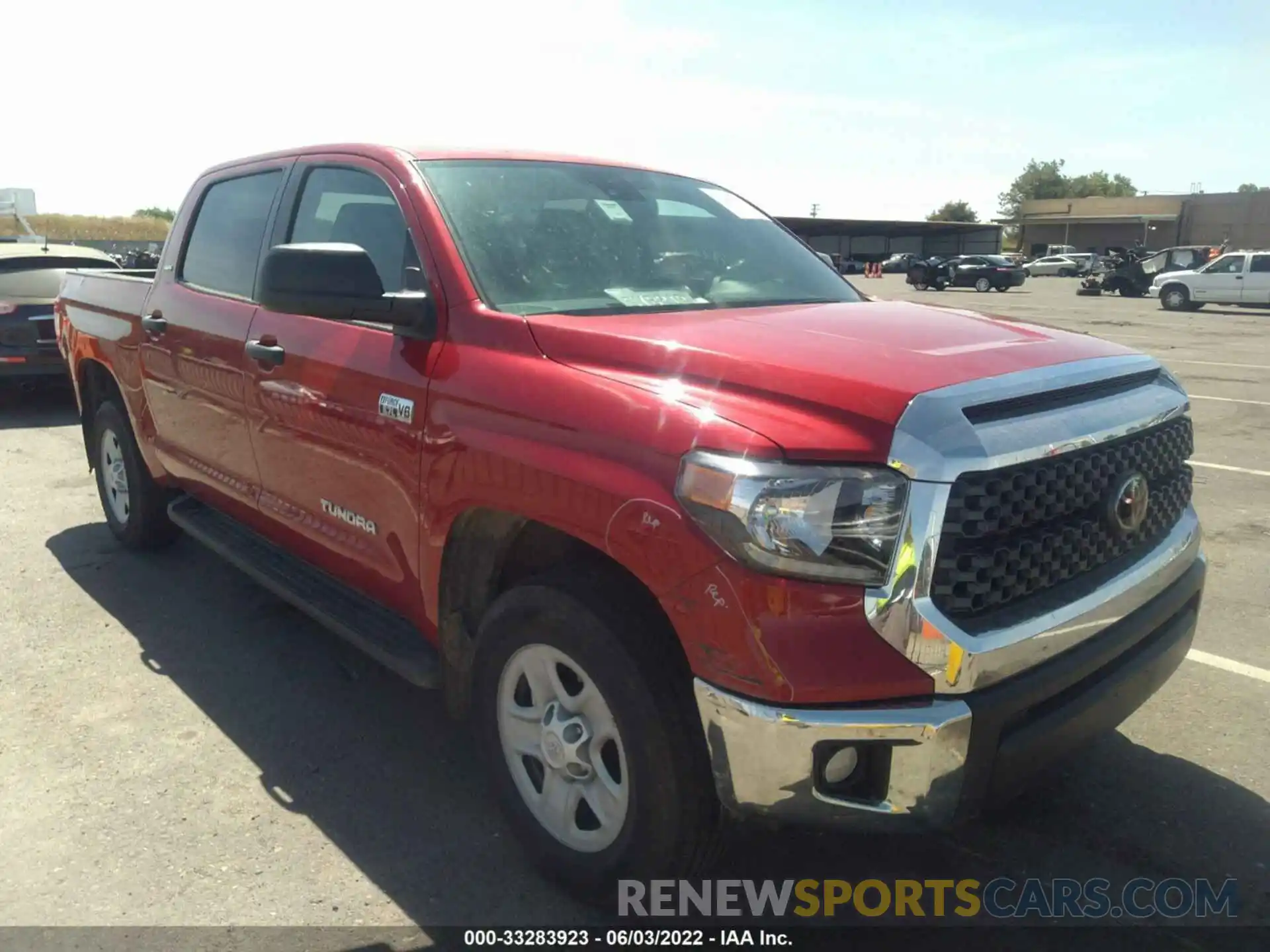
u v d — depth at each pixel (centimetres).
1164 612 271
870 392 223
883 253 7319
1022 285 4194
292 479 365
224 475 422
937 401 220
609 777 258
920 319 303
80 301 559
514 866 290
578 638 248
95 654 430
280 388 357
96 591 501
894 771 216
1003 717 222
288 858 293
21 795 324
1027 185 12012
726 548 215
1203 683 402
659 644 239
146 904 272
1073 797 323
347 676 411
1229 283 2627
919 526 212
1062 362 260
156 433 479
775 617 212
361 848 298
